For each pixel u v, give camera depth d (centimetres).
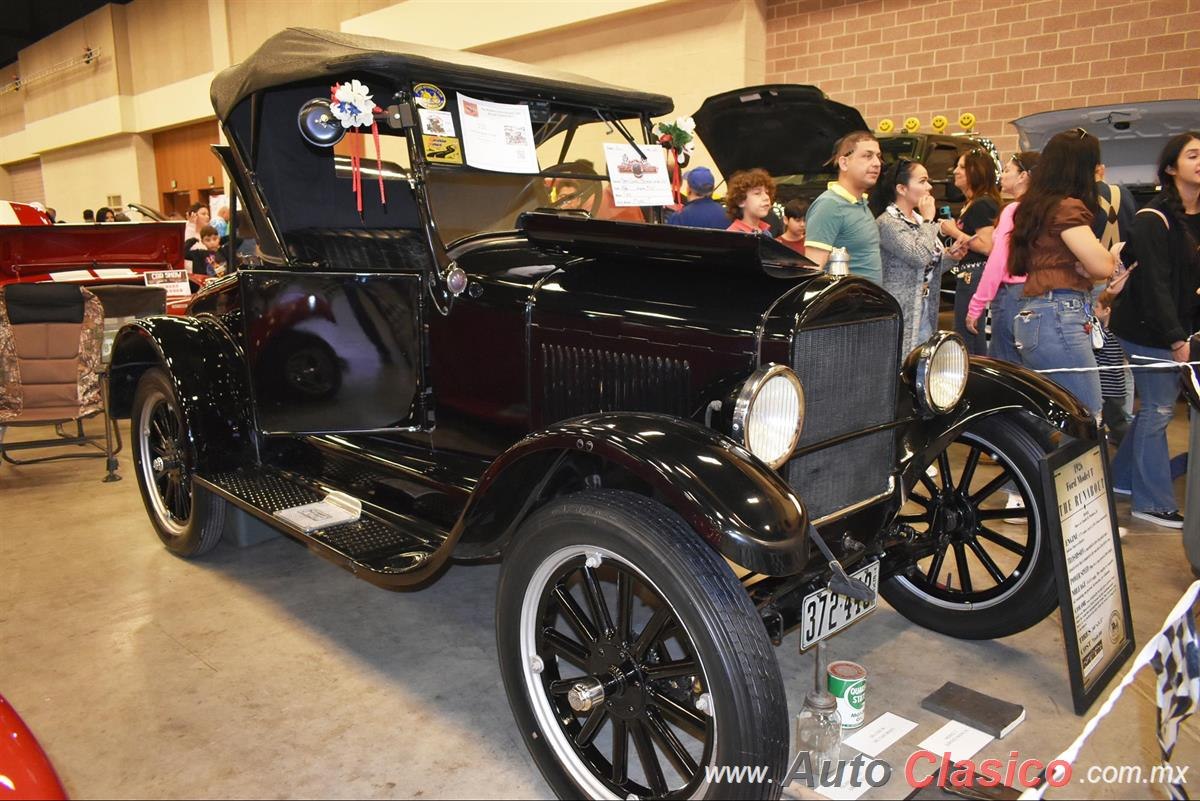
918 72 702
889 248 391
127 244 600
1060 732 229
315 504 284
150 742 223
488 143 268
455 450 276
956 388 252
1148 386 371
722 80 766
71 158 1833
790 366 201
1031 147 584
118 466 500
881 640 282
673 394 216
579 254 243
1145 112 527
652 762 187
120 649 274
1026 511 261
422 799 202
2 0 1546
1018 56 655
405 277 268
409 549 246
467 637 285
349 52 255
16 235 549
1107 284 390
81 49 1638
